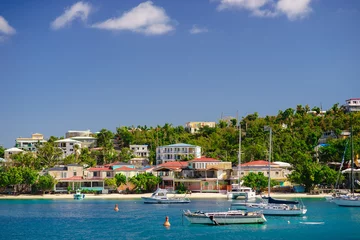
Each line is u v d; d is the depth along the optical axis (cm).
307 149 19262
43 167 17800
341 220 9181
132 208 11562
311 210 10888
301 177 14750
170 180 15838
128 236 7425
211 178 15800
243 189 13962
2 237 7419
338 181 14750
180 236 7406
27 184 15338
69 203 13050
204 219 8544
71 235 7556
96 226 8475
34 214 10375
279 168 16150
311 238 7294
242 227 8294
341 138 19888
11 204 12825
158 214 10212
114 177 15475
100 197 14600
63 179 15475
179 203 12656
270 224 8631
